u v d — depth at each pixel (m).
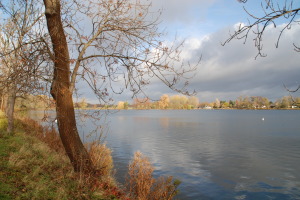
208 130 43.19
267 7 3.59
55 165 9.08
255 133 38.41
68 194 6.38
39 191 6.06
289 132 39.53
